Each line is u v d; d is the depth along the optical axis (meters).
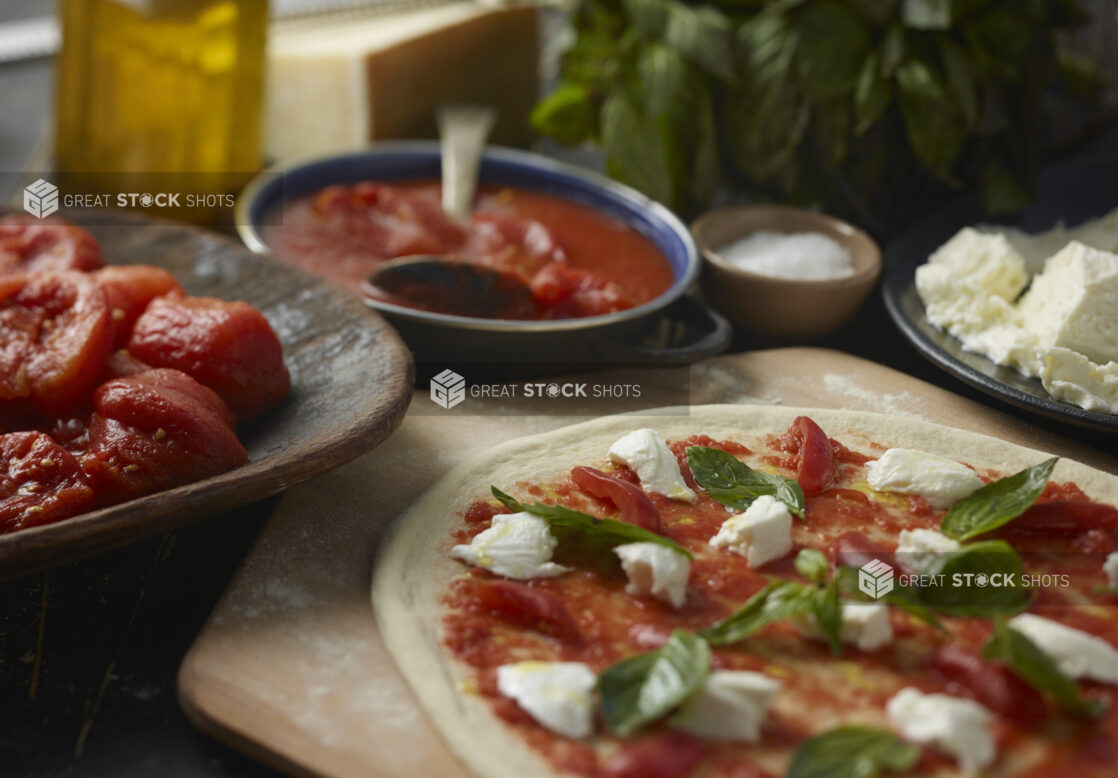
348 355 0.75
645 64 0.87
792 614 0.63
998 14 0.86
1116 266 0.77
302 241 0.86
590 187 0.91
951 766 0.60
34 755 0.62
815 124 0.87
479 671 0.64
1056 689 0.61
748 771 0.60
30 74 1.10
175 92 0.91
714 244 0.86
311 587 0.67
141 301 0.75
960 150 0.87
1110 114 1.04
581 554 0.68
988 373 0.77
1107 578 0.67
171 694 0.64
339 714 0.62
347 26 1.03
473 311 0.81
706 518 0.70
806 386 0.81
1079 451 0.76
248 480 0.66
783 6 0.85
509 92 1.04
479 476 0.72
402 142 0.99
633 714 0.61
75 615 0.67
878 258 0.84
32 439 0.67
